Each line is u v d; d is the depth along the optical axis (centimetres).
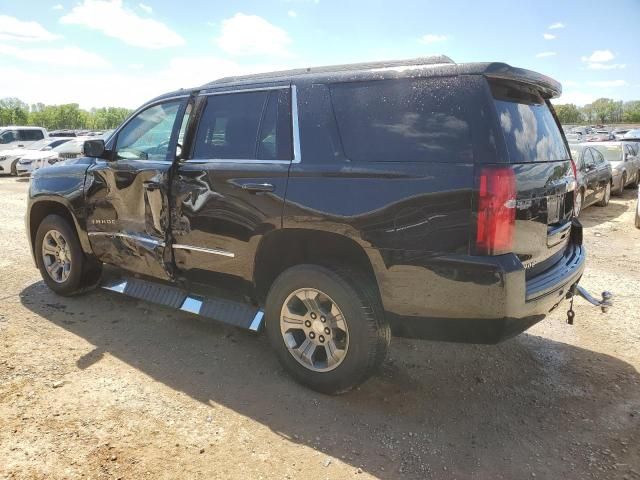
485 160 269
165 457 271
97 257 471
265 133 350
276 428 300
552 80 331
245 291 370
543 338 435
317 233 318
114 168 434
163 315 470
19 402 316
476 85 279
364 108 311
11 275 583
